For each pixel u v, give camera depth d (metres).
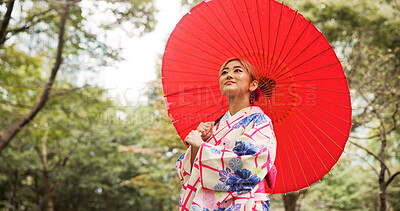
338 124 2.28
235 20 2.36
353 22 11.09
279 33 2.29
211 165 1.94
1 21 8.34
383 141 7.55
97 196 24.30
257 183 1.96
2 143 9.31
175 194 13.42
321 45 2.22
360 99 8.77
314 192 14.58
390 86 8.21
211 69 2.51
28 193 23.28
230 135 2.20
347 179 16.19
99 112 12.74
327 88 2.28
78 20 9.23
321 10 11.08
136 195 23.09
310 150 2.41
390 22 11.20
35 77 12.61
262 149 2.01
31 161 19.70
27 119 9.66
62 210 25.03
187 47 2.52
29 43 12.16
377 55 9.20
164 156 13.55
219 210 1.94
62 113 13.16
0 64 11.27
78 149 19.42
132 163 21.44
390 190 13.85
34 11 9.20
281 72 2.36
